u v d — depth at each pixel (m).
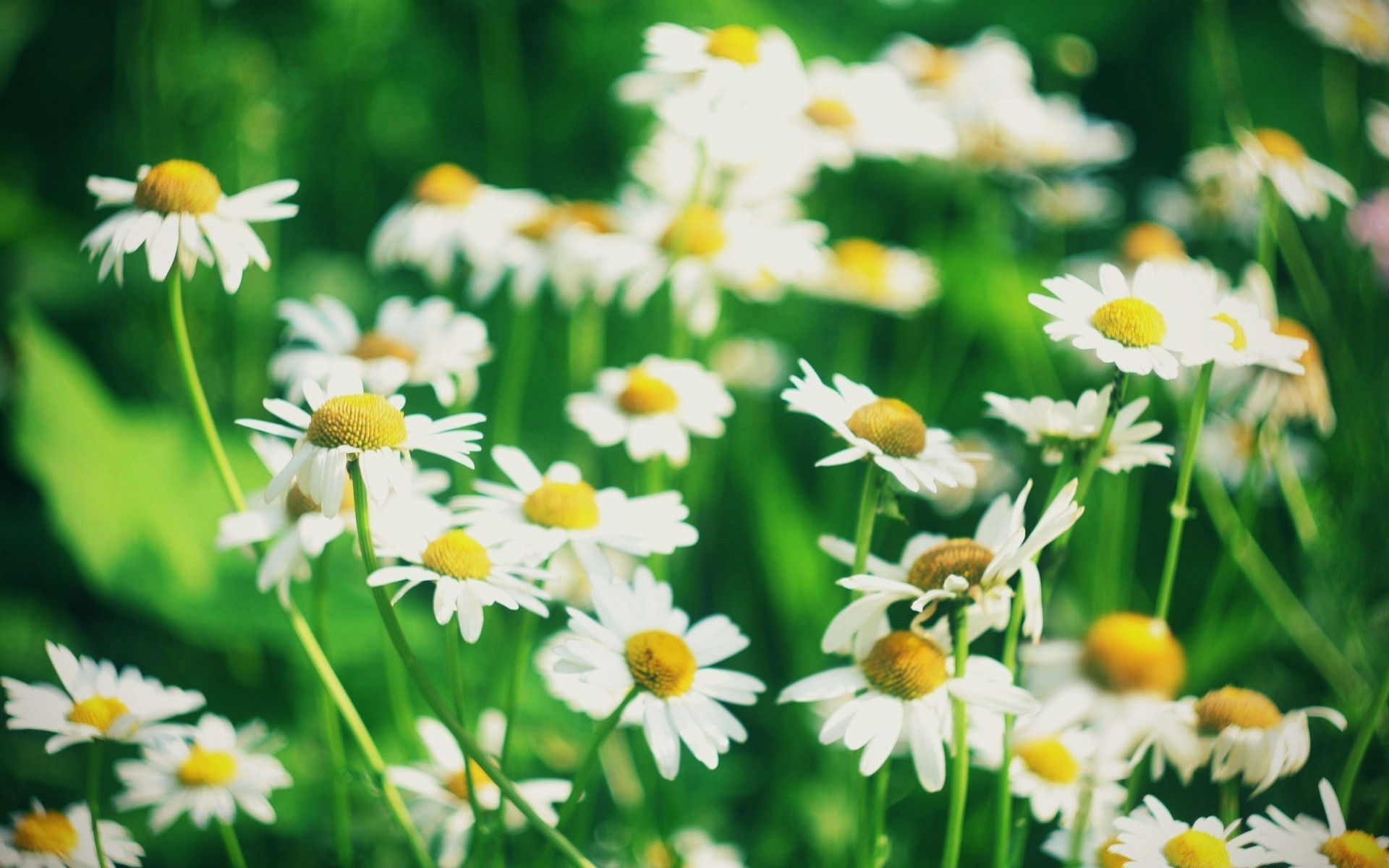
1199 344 0.71
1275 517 0.93
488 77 1.29
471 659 0.90
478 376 1.10
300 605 0.90
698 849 0.83
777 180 1.01
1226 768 0.73
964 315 1.07
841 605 0.90
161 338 1.05
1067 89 1.51
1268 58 1.45
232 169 1.10
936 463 0.72
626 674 0.70
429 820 0.78
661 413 0.86
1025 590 0.69
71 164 1.32
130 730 0.71
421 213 0.96
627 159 1.26
